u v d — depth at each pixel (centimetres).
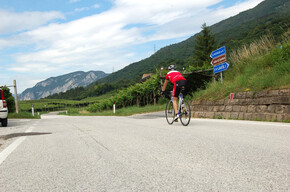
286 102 714
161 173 273
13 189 242
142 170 287
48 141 536
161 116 1271
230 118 896
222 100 966
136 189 227
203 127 671
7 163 352
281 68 877
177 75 759
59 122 1212
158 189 225
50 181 262
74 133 662
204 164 301
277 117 727
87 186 242
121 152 390
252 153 346
